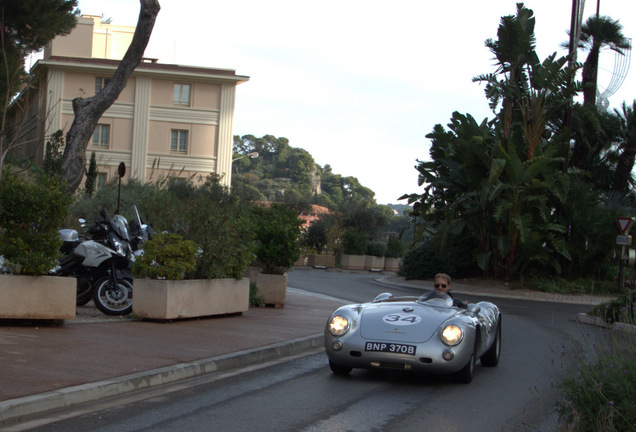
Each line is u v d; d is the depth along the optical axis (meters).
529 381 8.30
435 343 7.40
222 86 46.50
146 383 7.02
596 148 32.22
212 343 9.39
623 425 5.14
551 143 26.36
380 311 8.11
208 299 11.92
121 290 11.36
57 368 6.99
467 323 7.76
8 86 16.69
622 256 24.55
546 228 26.70
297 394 7.03
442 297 8.93
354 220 43.91
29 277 9.46
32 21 19.67
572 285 27.14
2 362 7.03
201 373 7.88
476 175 27.28
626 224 24.33
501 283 28.09
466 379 7.81
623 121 31.92
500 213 25.67
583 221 27.86
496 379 8.37
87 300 12.01
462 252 30.50
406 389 7.48
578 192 28.20
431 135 29.83
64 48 46.19
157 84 45.88
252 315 13.42
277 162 158.50
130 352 8.20
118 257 11.38
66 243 11.71
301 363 9.02
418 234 29.98
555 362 9.72
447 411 6.52
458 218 29.08
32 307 9.46
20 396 5.81
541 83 26.05
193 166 46.16
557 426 5.54
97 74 44.81
